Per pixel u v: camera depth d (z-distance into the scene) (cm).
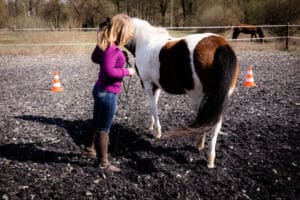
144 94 756
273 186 361
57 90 793
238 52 1488
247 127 526
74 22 1725
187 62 372
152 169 400
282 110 607
